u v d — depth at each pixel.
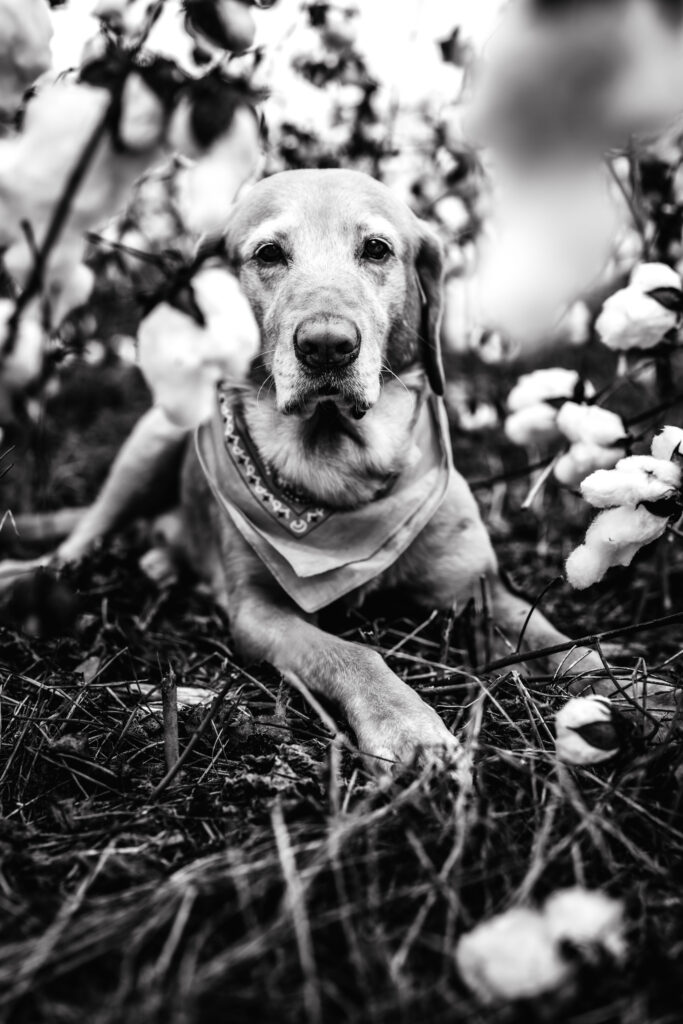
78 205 0.44
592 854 0.48
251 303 0.82
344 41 1.05
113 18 0.47
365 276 0.80
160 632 0.87
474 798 0.51
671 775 0.53
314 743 0.62
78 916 0.43
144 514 1.10
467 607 0.76
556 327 1.01
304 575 0.77
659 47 0.50
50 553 1.11
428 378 0.86
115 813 0.53
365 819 0.48
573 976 0.38
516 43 0.51
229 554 0.85
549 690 0.66
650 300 0.68
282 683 0.68
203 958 0.42
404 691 0.65
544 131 0.53
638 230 0.84
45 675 0.72
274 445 0.80
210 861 0.46
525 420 0.71
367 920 0.43
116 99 0.43
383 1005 0.39
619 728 0.50
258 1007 0.39
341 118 1.20
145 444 1.07
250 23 0.46
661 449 0.60
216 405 0.85
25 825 0.52
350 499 0.79
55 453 1.42
